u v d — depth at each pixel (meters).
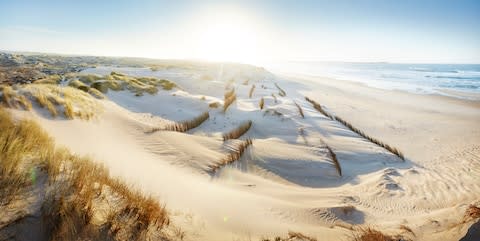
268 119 15.96
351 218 5.74
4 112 7.02
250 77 47.41
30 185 3.16
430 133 16.25
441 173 9.75
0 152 3.59
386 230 4.76
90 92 16.59
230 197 5.78
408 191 7.78
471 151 12.73
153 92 20.09
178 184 6.03
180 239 3.29
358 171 9.95
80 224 2.82
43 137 5.70
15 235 2.49
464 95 33.47
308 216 5.54
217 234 3.79
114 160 6.71
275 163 9.86
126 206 3.38
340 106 23.80
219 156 9.66
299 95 29.66
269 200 6.14
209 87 28.86
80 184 3.42
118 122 11.65
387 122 18.77
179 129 12.85
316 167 9.83
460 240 3.39
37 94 10.42
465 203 5.56
